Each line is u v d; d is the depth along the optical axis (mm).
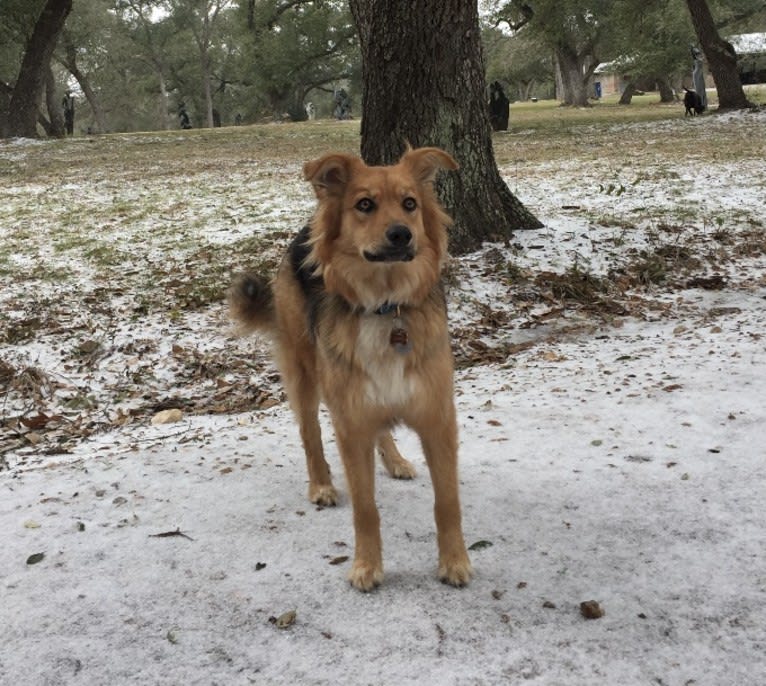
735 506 1665
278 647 1289
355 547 1499
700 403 2234
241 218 5367
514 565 1505
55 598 1452
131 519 1764
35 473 2088
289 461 2090
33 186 7453
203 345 3225
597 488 1793
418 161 1554
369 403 1438
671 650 1237
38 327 3424
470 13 3943
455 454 1478
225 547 1621
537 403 2385
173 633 1337
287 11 22203
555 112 18750
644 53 19188
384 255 1397
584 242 4297
